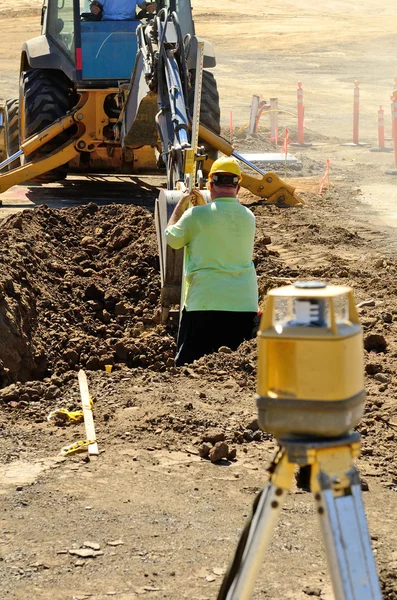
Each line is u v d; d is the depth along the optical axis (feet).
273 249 42.55
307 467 8.63
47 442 19.53
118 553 14.66
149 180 64.44
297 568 14.26
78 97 56.90
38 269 36.11
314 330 7.99
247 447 19.38
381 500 16.87
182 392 22.45
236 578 8.50
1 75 122.52
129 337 33.22
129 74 52.65
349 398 8.08
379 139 79.71
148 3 53.52
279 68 135.23
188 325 28.43
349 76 130.82
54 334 31.71
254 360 25.30
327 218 50.42
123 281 37.83
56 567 14.21
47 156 52.85
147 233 41.16
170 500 16.62
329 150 80.74
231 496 16.90
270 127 89.15
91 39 52.60
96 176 65.62
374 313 29.43
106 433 19.90
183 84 40.04
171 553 14.69
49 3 53.88
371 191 59.72
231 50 149.07
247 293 28.30
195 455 18.84
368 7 191.93
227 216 27.91
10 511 16.08
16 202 54.65
